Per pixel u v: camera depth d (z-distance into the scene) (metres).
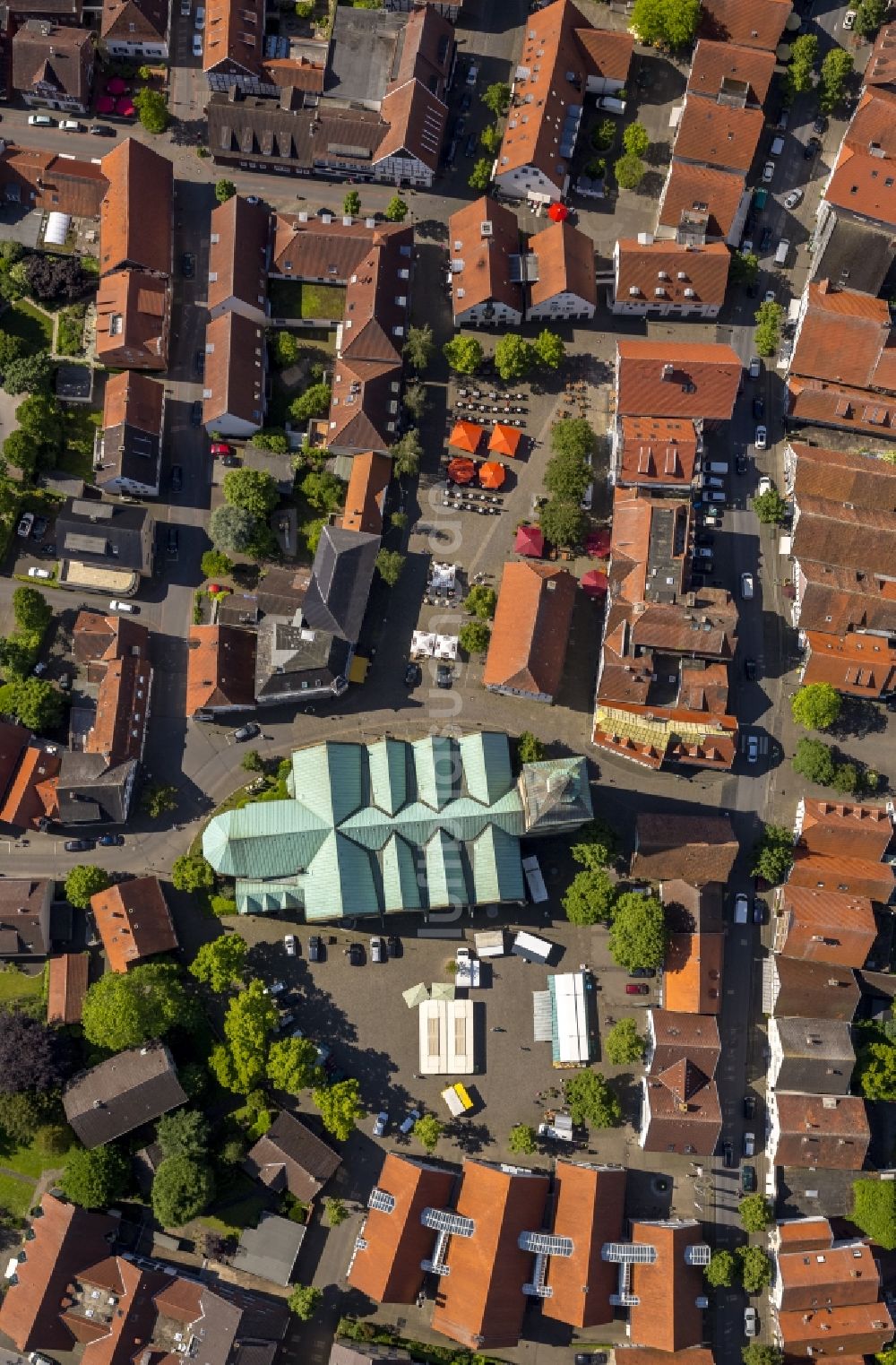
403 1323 139.75
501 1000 146.50
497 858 142.88
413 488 157.88
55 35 161.75
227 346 152.88
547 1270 136.88
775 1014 144.75
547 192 162.75
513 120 161.38
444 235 164.50
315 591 147.50
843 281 159.75
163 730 152.25
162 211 158.88
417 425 158.88
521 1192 136.00
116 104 166.12
